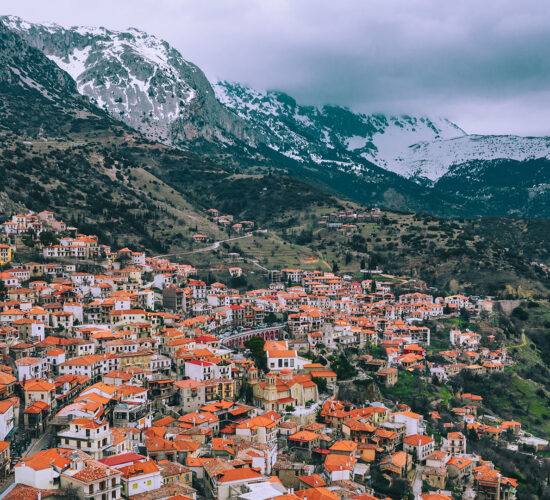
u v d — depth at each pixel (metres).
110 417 190.50
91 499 134.38
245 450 187.88
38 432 178.62
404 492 199.38
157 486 151.12
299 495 163.62
